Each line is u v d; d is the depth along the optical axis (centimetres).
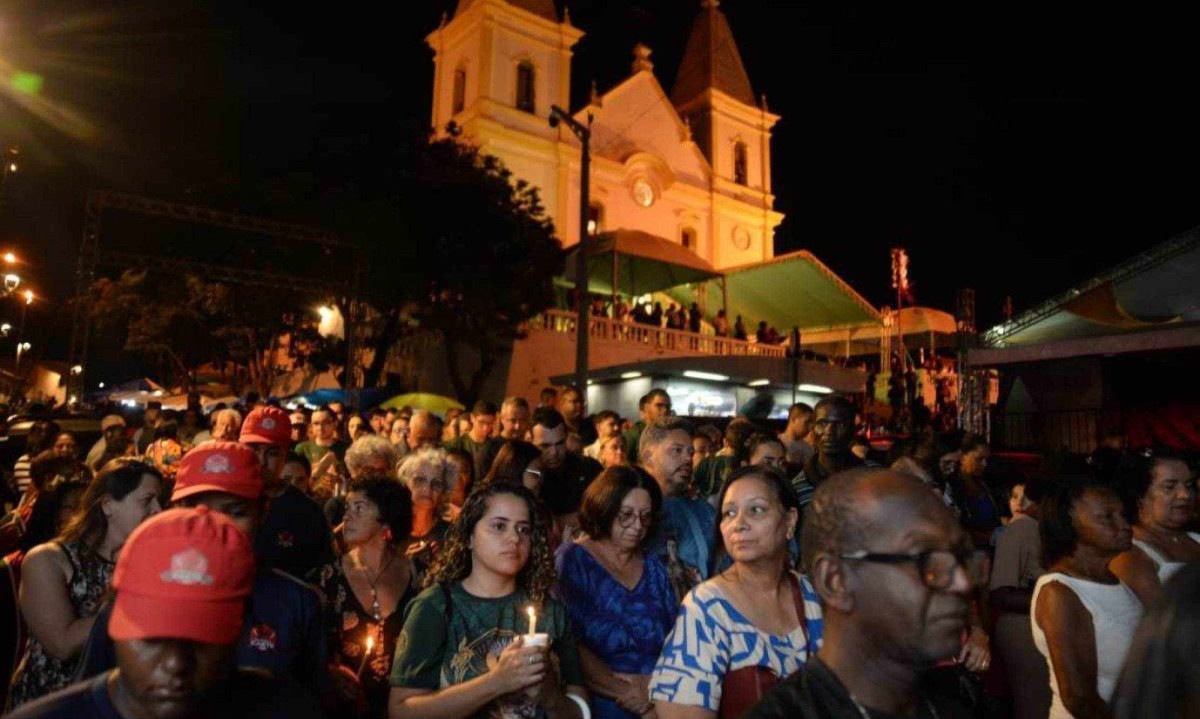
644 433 480
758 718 159
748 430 632
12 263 2662
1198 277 1184
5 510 763
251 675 195
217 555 164
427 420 800
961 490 656
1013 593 400
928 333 3108
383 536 413
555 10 3391
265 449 422
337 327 2984
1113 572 318
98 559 332
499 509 314
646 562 386
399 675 294
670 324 2772
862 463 530
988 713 201
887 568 152
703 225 3719
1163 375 1169
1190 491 388
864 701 158
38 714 166
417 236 2319
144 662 158
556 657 315
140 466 345
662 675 271
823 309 3092
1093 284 1235
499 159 2872
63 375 3844
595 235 2553
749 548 284
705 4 4122
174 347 3066
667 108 3675
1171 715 111
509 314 2419
